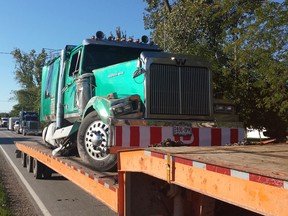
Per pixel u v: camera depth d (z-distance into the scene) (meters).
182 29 15.38
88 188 5.82
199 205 3.76
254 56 11.24
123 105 6.38
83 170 6.23
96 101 6.81
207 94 6.97
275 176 2.36
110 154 6.32
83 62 8.32
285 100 10.88
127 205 4.41
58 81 9.89
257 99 11.74
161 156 3.72
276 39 10.95
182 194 3.93
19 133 52.66
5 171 13.43
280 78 10.71
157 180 4.30
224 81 12.27
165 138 6.35
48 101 11.32
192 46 14.43
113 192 4.68
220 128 6.82
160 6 21.39
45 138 11.45
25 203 8.48
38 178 11.56
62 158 8.00
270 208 2.39
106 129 6.71
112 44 8.50
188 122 6.57
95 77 8.02
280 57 11.03
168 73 6.70
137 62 6.79
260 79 11.47
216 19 14.42
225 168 2.79
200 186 3.09
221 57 13.41
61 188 10.23
